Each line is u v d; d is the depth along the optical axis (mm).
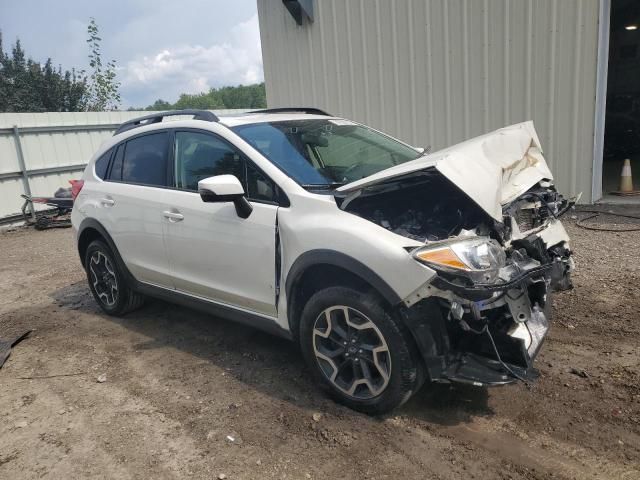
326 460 2795
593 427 2889
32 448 3129
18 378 4074
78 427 3311
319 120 4477
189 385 3707
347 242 2971
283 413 3252
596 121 7613
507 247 3117
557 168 8062
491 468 2641
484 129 8461
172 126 4297
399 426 3027
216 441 3033
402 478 2619
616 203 7816
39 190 12461
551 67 7742
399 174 2898
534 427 2932
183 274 4133
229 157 3770
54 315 5488
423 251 2750
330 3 9406
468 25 8195
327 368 3270
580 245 6039
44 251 9023
